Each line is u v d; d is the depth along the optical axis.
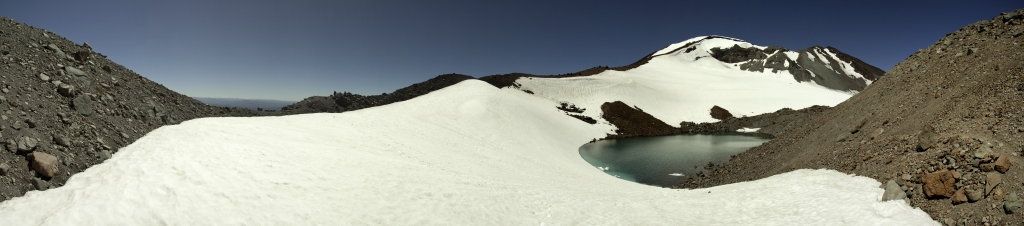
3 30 20.20
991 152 11.84
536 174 26.62
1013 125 12.74
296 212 11.89
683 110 90.50
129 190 10.95
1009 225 9.64
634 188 24.66
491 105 53.72
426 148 27.19
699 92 104.25
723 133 72.69
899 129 17.77
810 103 91.44
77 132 14.35
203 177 12.59
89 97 17.22
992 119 13.69
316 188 13.99
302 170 15.52
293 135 21.55
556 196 18.42
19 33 21.05
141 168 12.61
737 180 26.69
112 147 14.98
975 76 17.81
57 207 10.02
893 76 26.55
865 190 14.30
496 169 25.53
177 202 10.80
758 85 114.88
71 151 13.12
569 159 41.22
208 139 17.16
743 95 100.50
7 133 11.94
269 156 16.41
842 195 14.53
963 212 10.85
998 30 21.28
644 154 48.03
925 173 12.93
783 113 77.00
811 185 16.70
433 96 57.72
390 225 12.21
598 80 96.25
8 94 14.05
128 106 19.59
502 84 87.56
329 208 12.64
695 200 18.22
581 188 22.17
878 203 12.95
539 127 54.62
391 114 38.59
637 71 124.19
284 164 15.78
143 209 10.20
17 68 16.67
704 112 89.06
